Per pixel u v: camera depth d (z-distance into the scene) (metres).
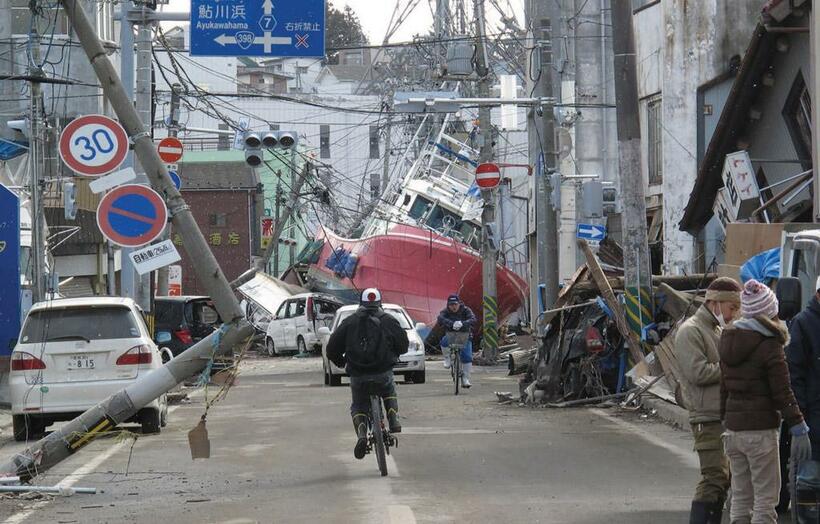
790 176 25.14
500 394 25.17
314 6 24.23
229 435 19.62
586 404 23.31
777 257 16.80
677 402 20.45
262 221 79.44
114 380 19.03
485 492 13.05
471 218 47.78
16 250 22.97
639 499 12.48
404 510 11.83
